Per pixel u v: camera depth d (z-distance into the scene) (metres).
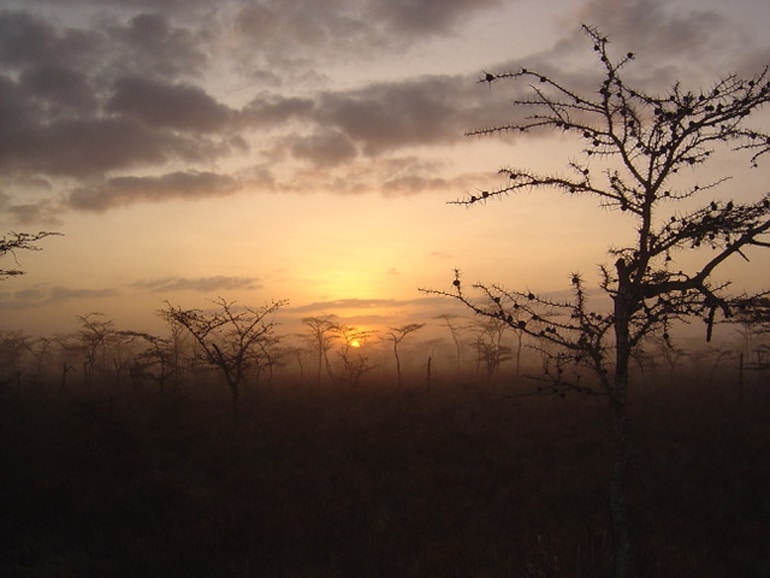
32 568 8.83
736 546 10.04
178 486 12.77
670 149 4.71
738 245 4.39
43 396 28.52
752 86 4.43
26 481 12.02
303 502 12.20
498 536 10.41
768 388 27.42
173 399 24.33
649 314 4.74
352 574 9.08
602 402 22.67
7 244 11.26
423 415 22.61
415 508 12.08
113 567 8.66
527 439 18.27
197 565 8.93
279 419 21.89
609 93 4.78
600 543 8.34
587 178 4.98
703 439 17.58
